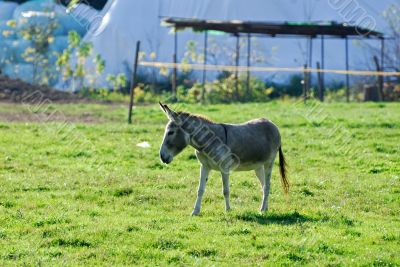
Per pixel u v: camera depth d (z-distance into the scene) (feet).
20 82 161.68
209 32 182.39
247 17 170.19
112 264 49.47
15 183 74.18
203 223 58.90
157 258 50.72
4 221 59.21
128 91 172.76
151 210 64.75
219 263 49.65
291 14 169.89
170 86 172.76
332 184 76.43
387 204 68.44
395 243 54.90
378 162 87.25
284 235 56.03
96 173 80.48
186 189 73.31
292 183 76.54
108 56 178.50
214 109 130.62
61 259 50.03
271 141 65.05
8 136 101.71
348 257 51.39
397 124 111.24
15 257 50.26
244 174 81.10
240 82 163.32
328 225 59.31
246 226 58.08
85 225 57.88
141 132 107.55
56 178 77.15
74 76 169.48
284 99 160.86
